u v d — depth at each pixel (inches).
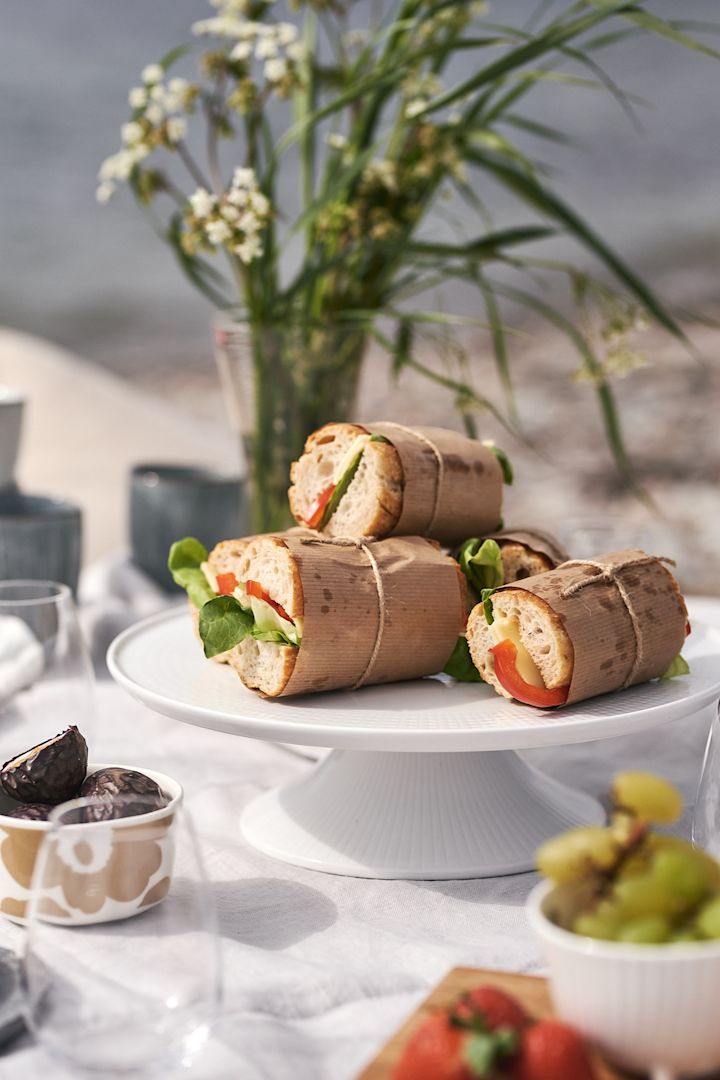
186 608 60.2
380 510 52.4
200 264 72.3
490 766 52.2
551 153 183.3
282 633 48.9
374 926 46.5
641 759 59.2
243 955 44.4
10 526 70.0
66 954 39.1
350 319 71.7
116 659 52.8
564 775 57.7
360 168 67.4
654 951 37.8
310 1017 42.7
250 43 69.8
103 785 46.8
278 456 68.6
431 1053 36.8
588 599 49.6
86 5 193.3
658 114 179.8
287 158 173.3
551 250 181.8
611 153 181.6
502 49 173.6
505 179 75.1
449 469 53.8
